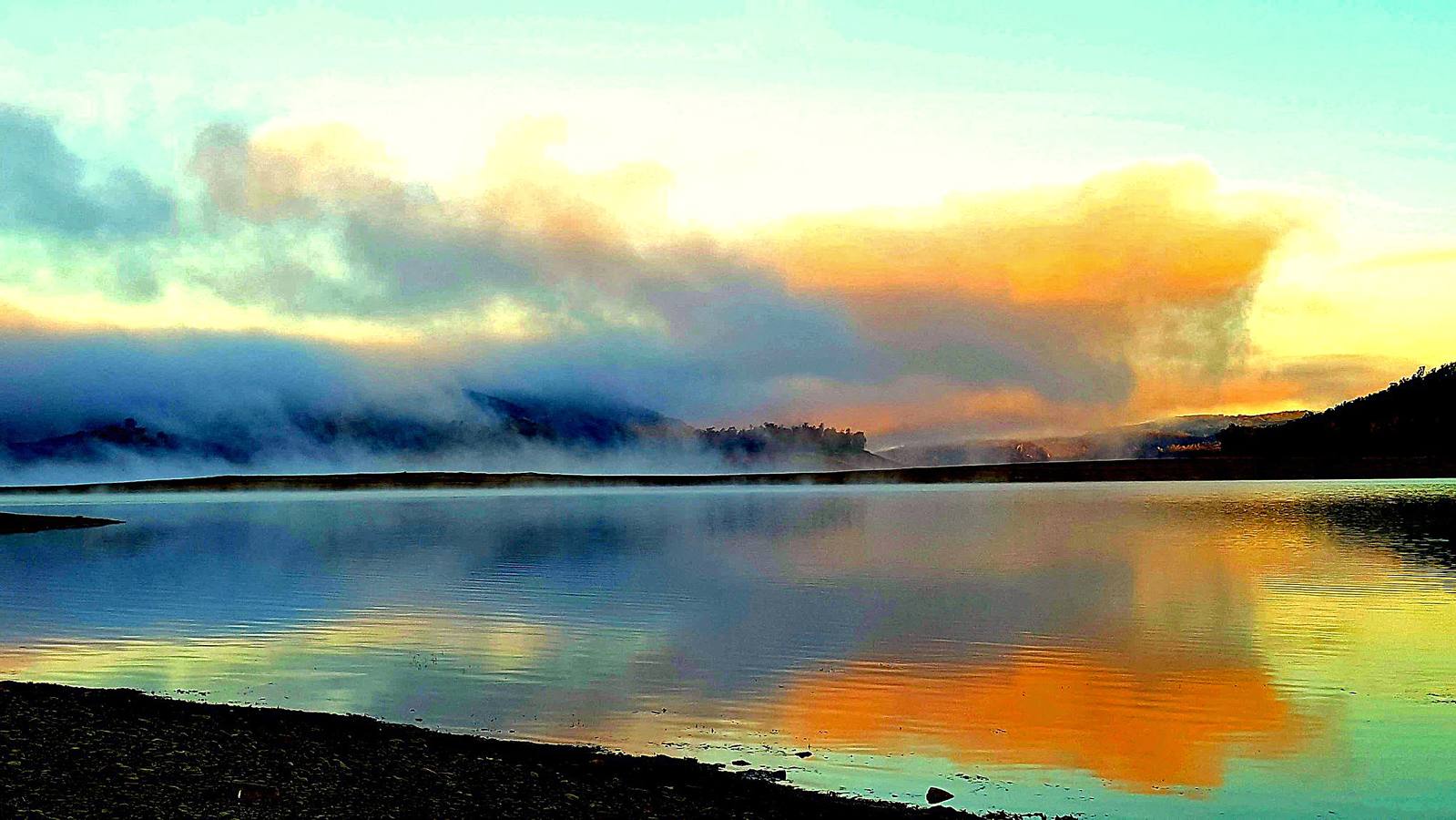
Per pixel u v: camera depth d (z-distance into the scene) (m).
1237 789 20.89
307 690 28.62
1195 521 100.69
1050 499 153.75
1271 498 142.88
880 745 23.55
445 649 34.75
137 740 19.17
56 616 42.34
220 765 18.06
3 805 15.07
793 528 99.56
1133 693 28.58
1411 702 27.67
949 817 18.77
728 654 34.00
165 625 39.75
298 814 16.00
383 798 17.27
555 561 67.19
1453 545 73.25
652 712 26.33
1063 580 55.47
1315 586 52.03
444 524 107.69
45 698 22.62
